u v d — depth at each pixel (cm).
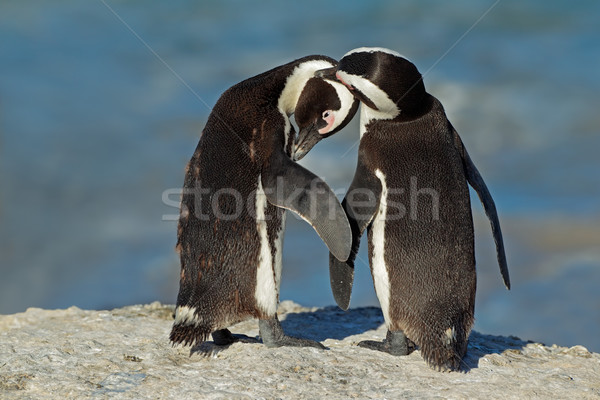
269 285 1319
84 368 1273
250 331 1566
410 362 1302
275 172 1310
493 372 1270
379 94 1287
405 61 1296
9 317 1673
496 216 1385
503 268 1355
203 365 1286
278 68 1461
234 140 1334
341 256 1255
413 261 1257
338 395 1152
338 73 1343
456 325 1251
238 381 1195
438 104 1345
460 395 1155
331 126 1541
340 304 1370
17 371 1259
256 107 1379
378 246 1286
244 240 1297
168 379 1214
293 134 1412
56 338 1459
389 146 1306
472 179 1385
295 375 1220
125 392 1169
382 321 1698
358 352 1341
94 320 1593
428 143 1300
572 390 1200
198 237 1295
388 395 1153
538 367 1323
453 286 1258
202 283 1290
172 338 1274
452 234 1264
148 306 1786
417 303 1255
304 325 1661
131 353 1352
